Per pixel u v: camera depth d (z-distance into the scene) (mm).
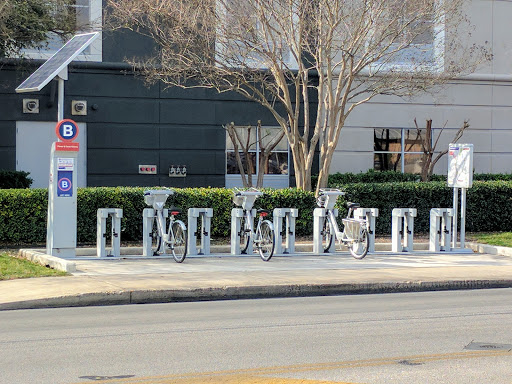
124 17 19469
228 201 18141
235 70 19594
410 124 25016
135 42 22766
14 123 22156
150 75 20422
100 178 22844
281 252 16047
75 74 22516
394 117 24875
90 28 21547
